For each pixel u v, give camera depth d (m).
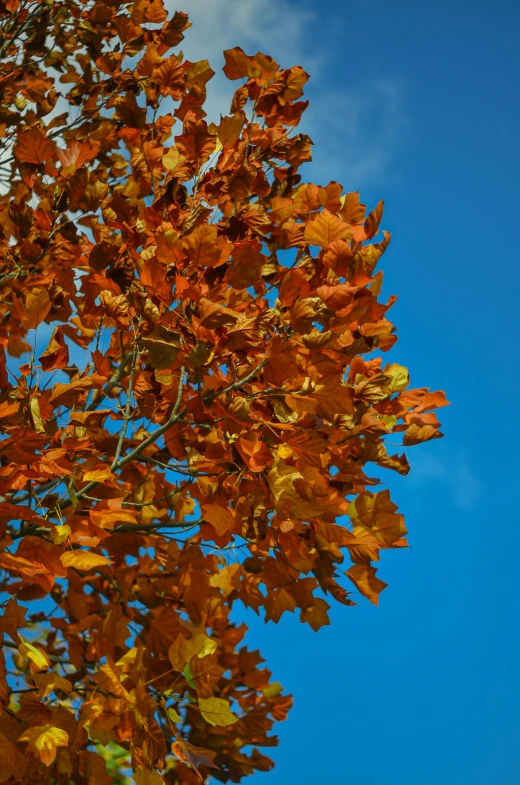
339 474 2.49
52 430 2.29
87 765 2.26
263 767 3.17
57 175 2.78
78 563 1.99
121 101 2.99
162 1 3.42
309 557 2.48
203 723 2.97
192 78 3.01
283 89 2.78
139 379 2.66
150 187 2.75
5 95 3.56
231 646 3.13
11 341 3.13
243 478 2.30
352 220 2.42
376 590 2.39
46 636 3.28
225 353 2.13
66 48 3.80
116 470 2.41
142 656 2.38
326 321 2.01
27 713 2.09
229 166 2.53
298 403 2.13
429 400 2.70
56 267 2.82
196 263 2.04
